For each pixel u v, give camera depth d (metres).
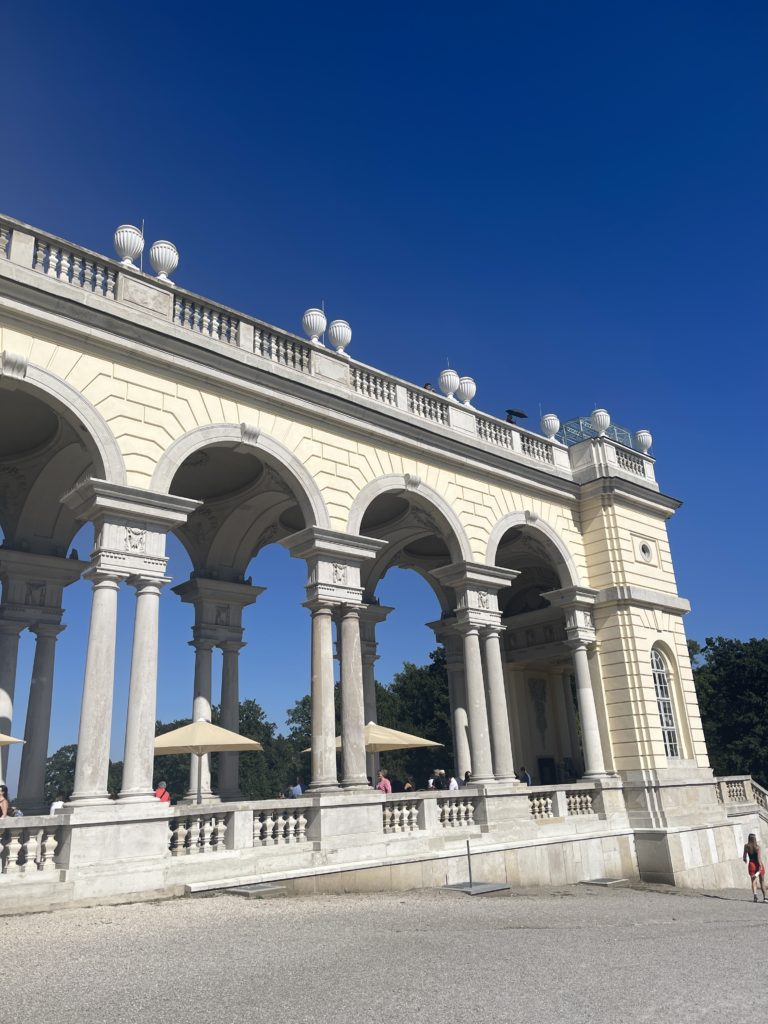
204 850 15.73
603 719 27.61
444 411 25.30
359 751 19.39
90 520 16.88
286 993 7.71
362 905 14.68
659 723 27.33
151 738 15.74
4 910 12.49
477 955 9.80
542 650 31.91
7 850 13.43
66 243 17.05
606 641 28.08
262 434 19.72
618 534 28.72
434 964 9.18
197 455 22.25
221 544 25.61
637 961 9.63
